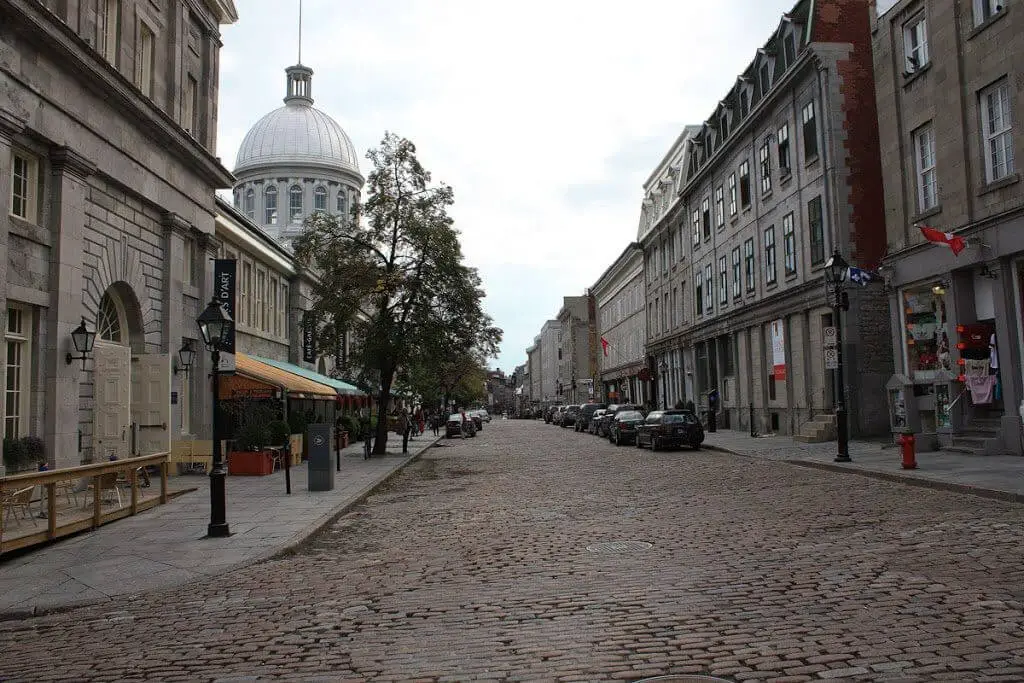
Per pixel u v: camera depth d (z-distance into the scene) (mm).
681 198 44875
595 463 23281
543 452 29625
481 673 5254
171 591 8375
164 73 22297
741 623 6121
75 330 16312
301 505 14680
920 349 21500
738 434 33594
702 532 10422
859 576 7465
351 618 6887
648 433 27922
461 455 29625
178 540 11078
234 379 25047
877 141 26734
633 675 5070
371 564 9383
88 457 17719
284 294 37375
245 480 20062
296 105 77125
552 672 5199
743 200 35375
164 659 5953
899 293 22109
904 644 5422
